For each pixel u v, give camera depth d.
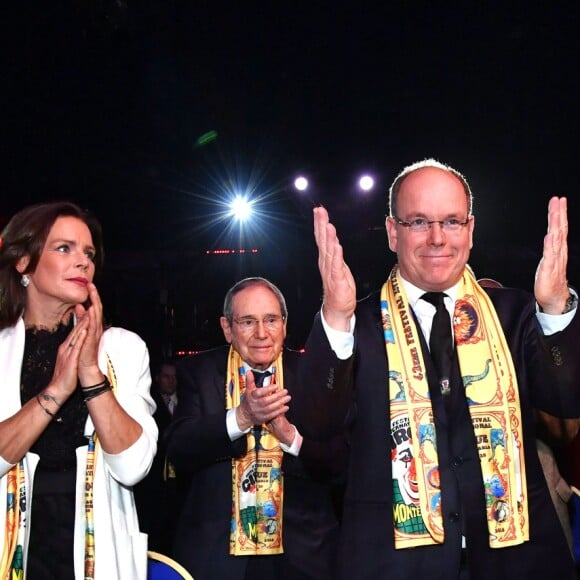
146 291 16.08
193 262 16.78
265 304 3.56
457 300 2.49
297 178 17.53
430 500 2.27
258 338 3.54
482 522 2.27
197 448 3.34
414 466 2.30
